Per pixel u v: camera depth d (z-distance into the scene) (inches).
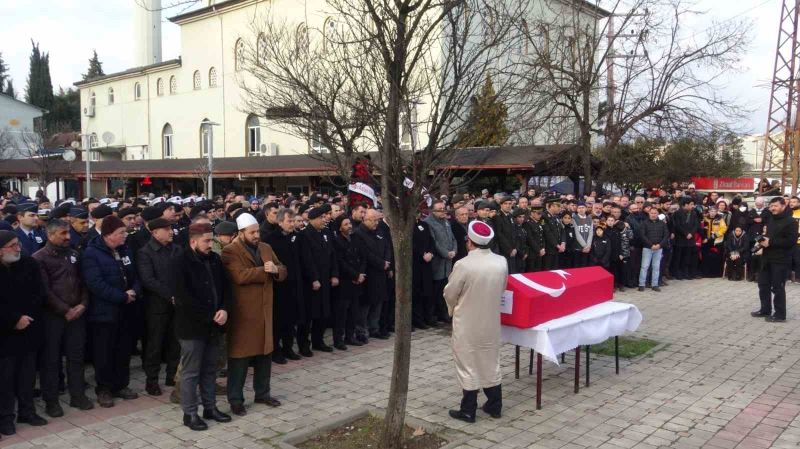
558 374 278.2
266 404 238.4
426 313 377.1
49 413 225.0
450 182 211.5
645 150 954.1
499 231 398.9
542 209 454.9
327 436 208.4
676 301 466.3
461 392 253.4
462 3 192.4
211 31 1477.6
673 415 226.5
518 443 200.4
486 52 217.0
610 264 515.2
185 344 210.2
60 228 224.1
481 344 217.0
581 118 802.8
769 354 313.0
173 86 1647.4
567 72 740.7
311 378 273.1
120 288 238.1
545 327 224.8
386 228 353.7
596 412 229.3
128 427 215.6
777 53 1133.1
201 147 1555.1
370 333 354.0
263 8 1230.3
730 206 596.1
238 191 1339.8
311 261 301.3
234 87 1428.4
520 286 229.6
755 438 205.3
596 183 801.6
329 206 318.0
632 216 525.0
